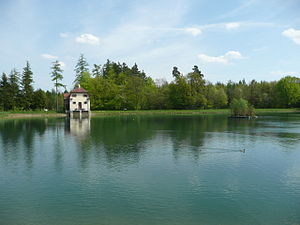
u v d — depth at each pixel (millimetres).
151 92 114062
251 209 13094
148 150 26578
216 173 18812
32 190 15750
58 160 22625
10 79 99688
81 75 109688
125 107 108750
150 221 11914
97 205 13609
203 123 56250
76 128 46375
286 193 15117
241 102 74562
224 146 28688
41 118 74000
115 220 12023
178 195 14836
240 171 19297
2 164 21406
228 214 12578
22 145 29484
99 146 28719
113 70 129625
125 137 35219
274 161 22172
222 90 118188
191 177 17922
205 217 12281
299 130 43000
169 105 112250
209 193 15109
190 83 109188
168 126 50000
